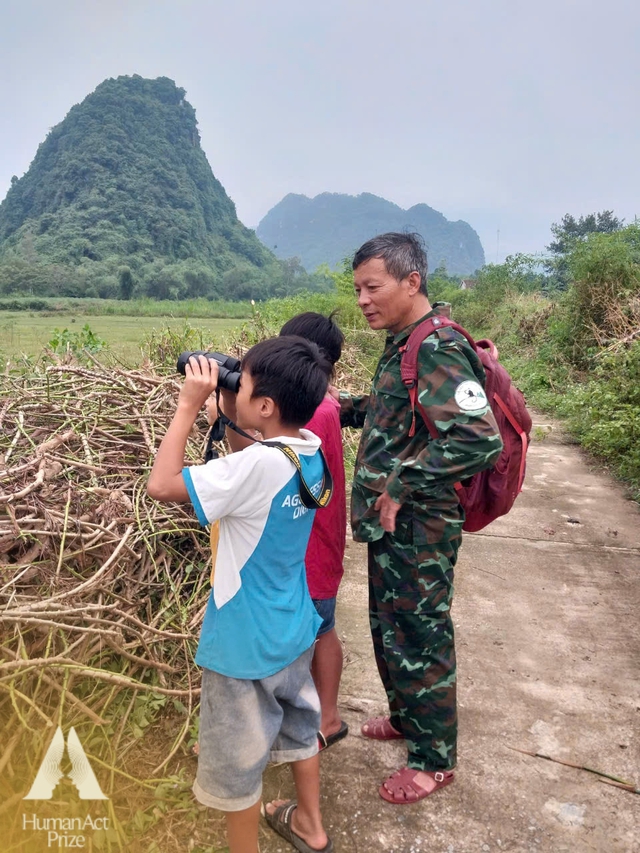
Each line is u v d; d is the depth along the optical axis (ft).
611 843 6.48
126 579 8.18
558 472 20.24
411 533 6.45
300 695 5.69
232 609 5.12
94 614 7.39
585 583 12.35
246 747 5.16
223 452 11.91
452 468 5.95
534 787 7.19
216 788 5.22
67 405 10.85
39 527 7.79
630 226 36.78
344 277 40.27
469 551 13.79
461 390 5.98
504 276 64.39
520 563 13.23
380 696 8.73
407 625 6.64
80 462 9.16
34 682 6.64
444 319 6.40
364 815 6.72
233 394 6.03
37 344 34.88
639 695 8.90
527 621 10.87
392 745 7.80
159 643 7.91
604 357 25.00
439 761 6.91
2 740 6.15
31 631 6.91
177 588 8.59
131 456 10.16
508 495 6.88
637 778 7.36
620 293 32.01
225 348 20.93
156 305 125.18
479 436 5.86
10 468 8.45
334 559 7.09
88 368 14.12
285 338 5.43
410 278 6.51
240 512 4.97
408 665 6.72
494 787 7.16
